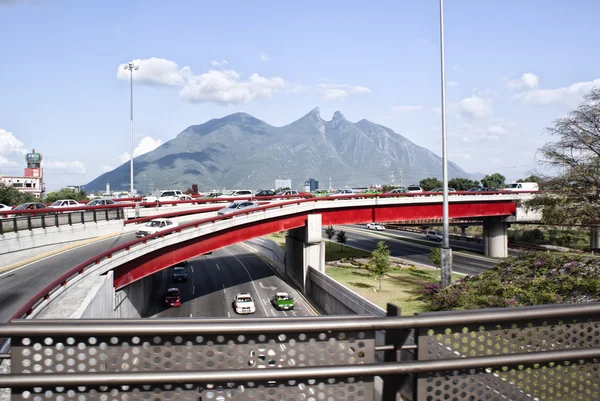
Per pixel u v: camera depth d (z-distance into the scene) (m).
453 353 3.01
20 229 28.75
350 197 49.47
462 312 2.97
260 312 40.72
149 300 43.56
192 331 2.72
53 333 2.64
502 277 28.69
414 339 2.98
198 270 59.16
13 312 17.52
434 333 2.98
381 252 40.50
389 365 2.82
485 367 2.94
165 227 38.97
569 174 31.81
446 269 31.98
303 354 2.91
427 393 2.95
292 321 2.81
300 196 61.78
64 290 19.48
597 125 31.12
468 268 51.16
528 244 68.69
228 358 2.86
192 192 86.56
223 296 46.28
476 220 75.94
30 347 2.75
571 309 3.13
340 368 2.77
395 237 84.81
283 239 78.31
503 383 3.09
